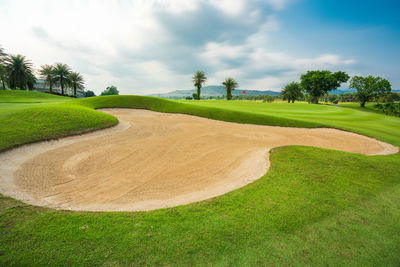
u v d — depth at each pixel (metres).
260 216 4.91
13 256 3.47
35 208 5.12
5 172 7.87
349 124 22.42
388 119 29.81
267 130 18.50
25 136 11.36
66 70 65.62
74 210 5.38
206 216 4.88
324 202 5.71
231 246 3.88
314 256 3.72
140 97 31.81
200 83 75.31
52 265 3.32
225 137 15.70
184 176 8.51
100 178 8.09
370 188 6.71
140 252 3.66
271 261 3.57
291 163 9.16
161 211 5.12
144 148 12.23
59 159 9.74
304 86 87.56
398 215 5.18
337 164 8.93
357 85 79.75
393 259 3.73
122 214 4.93
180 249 3.76
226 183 7.75
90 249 3.69
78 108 19.03
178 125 19.48
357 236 4.32
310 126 19.98
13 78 54.56
